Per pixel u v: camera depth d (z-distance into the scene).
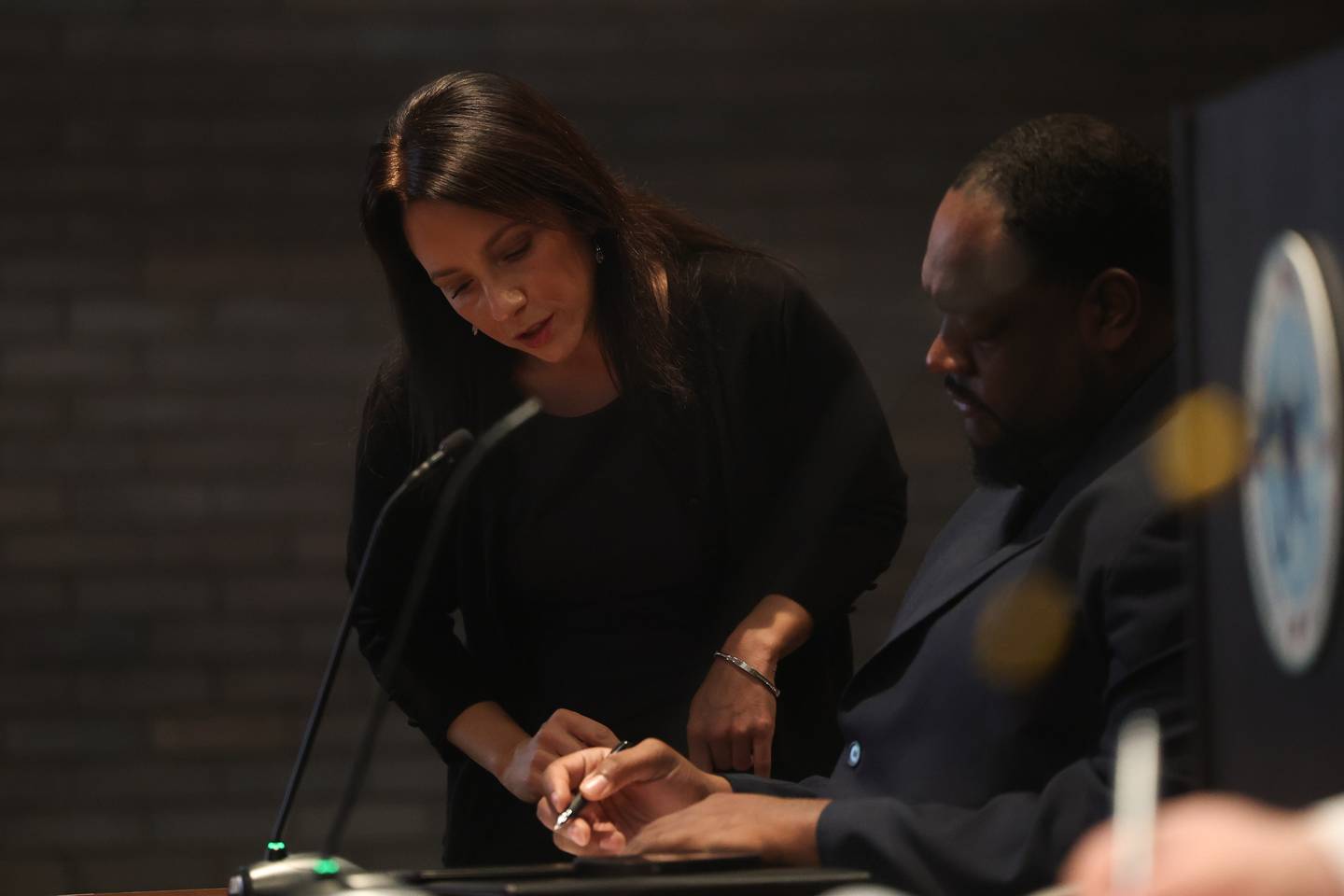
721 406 5.00
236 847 13.88
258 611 14.07
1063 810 3.16
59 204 14.15
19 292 14.10
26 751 13.85
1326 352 2.08
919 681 3.78
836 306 14.20
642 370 4.87
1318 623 2.10
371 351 14.27
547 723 4.71
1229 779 2.33
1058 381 3.65
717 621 5.08
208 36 14.22
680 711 4.99
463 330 4.96
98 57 14.17
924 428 13.22
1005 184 3.62
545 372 4.99
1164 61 14.22
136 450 14.11
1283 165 2.19
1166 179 3.62
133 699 13.95
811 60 14.30
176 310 14.20
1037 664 3.50
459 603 5.37
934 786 3.63
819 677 5.23
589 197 4.62
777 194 14.29
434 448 5.01
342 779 13.98
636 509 4.98
